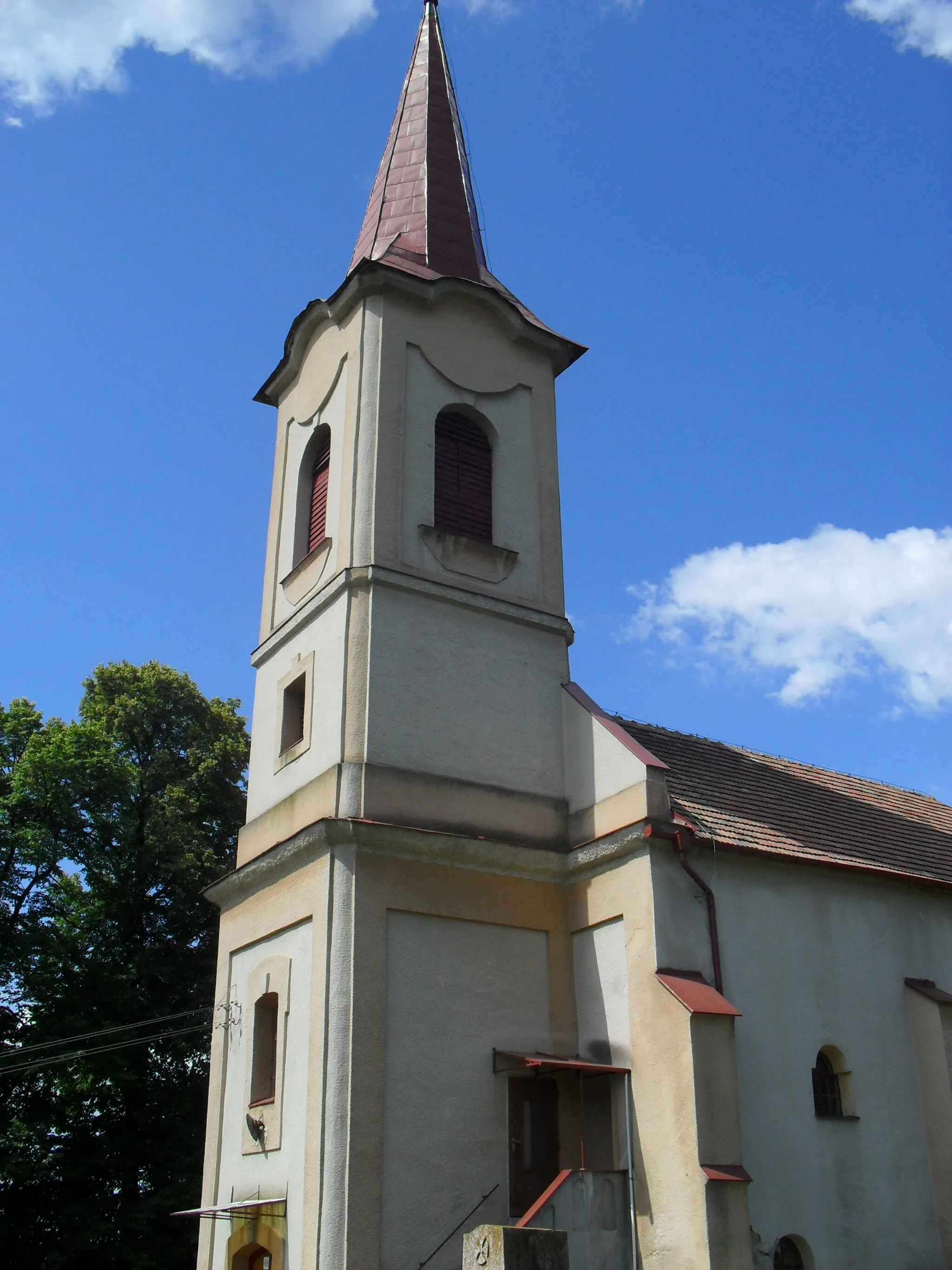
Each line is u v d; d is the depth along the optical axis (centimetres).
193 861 3067
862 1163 1656
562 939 1736
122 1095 2741
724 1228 1386
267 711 2012
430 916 1641
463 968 1636
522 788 1833
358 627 1809
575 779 1856
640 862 1648
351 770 1697
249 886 1845
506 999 1653
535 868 1748
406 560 1894
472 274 2323
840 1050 1714
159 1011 2872
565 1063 1551
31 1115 2666
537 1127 1614
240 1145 1686
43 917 2961
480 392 2128
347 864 1612
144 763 3397
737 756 2275
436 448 2042
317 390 2166
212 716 3519
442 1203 1494
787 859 1767
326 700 1812
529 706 1908
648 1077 1530
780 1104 1609
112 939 3006
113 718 3434
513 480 2100
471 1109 1565
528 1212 1532
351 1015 1521
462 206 2433
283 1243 1500
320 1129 1481
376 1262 1419
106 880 3023
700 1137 1425
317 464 2156
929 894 1964
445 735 1797
